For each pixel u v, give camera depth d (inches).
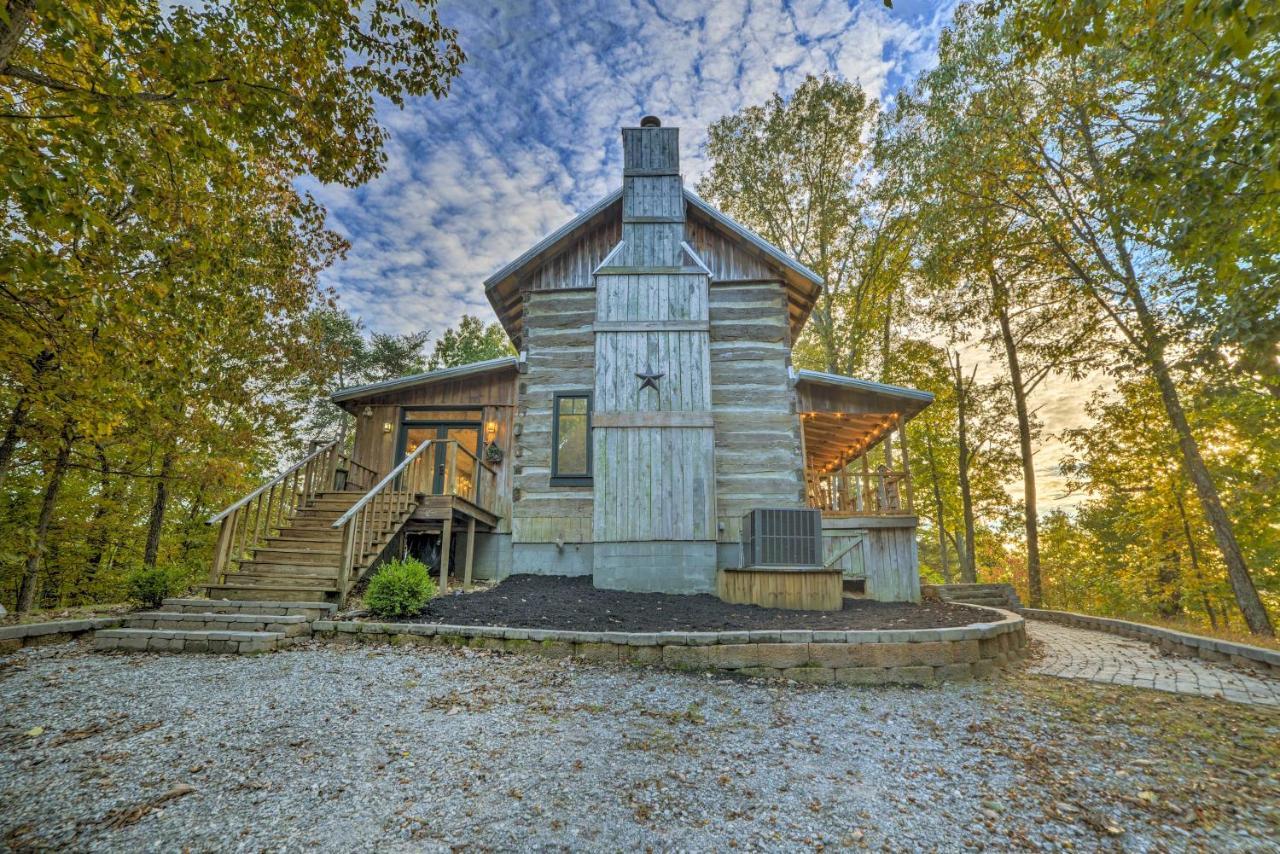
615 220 440.5
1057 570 1044.5
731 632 224.4
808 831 110.5
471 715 164.2
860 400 408.5
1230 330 281.1
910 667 220.7
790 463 386.9
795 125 738.8
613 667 217.9
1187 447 460.8
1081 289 550.6
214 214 255.3
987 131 516.4
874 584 370.0
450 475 422.9
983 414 737.0
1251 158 182.2
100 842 99.0
